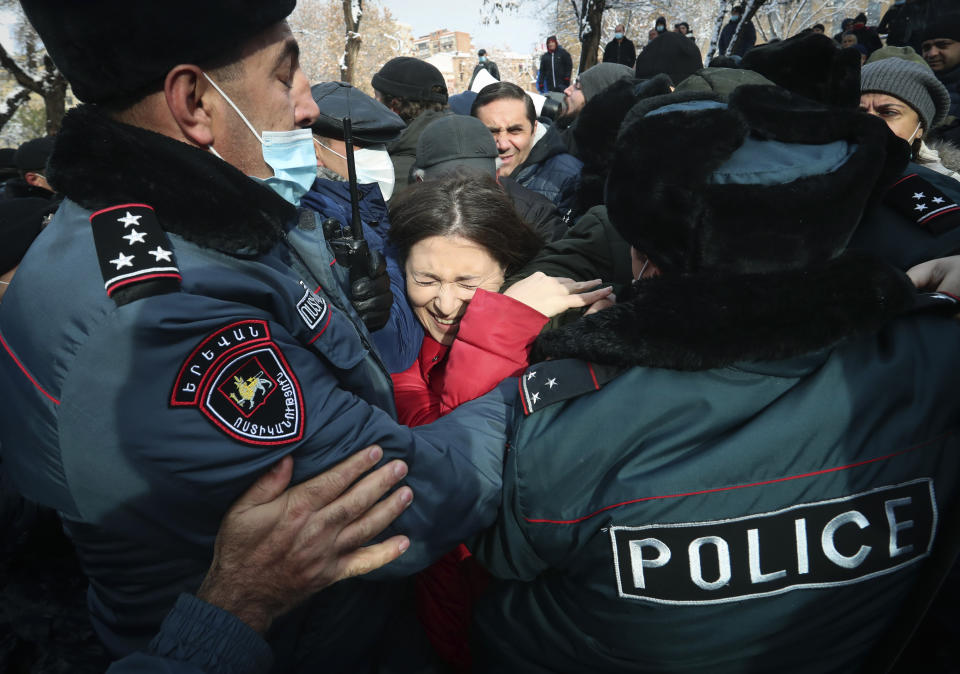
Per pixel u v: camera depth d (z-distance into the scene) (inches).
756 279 31.1
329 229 56.8
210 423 31.5
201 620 33.1
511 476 38.1
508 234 58.2
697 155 31.0
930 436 33.2
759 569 32.6
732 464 32.1
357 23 473.4
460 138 95.8
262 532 33.8
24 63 250.8
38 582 65.4
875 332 31.8
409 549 39.4
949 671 41.9
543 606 40.4
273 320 36.0
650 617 34.4
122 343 30.6
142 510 33.4
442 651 50.1
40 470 34.4
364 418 36.8
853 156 31.0
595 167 84.2
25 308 33.0
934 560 34.4
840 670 36.3
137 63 32.4
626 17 650.8
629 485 33.3
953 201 50.7
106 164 32.6
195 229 33.3
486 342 48.6
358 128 100.3
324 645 43.4
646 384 33.9
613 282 67.3
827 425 31.9
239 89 36.0
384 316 55.8
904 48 87.7
